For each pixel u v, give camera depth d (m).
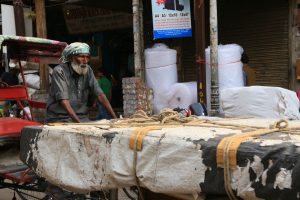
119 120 2.98
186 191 1.94
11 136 4.09
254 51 8.00
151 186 2.11
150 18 9.43
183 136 2.00
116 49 11.33
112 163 2.31
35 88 8.97
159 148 2.06
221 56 6.68
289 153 1.56
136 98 7.50
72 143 2.61
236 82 6.76
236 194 1.72
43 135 2.86
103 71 11.30
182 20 7.01
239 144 1.74
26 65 8.75
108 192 3.28
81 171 2.54
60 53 5.41
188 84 7.41
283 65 7.55
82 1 8.84
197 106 4.62
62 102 4.10
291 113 4.36
